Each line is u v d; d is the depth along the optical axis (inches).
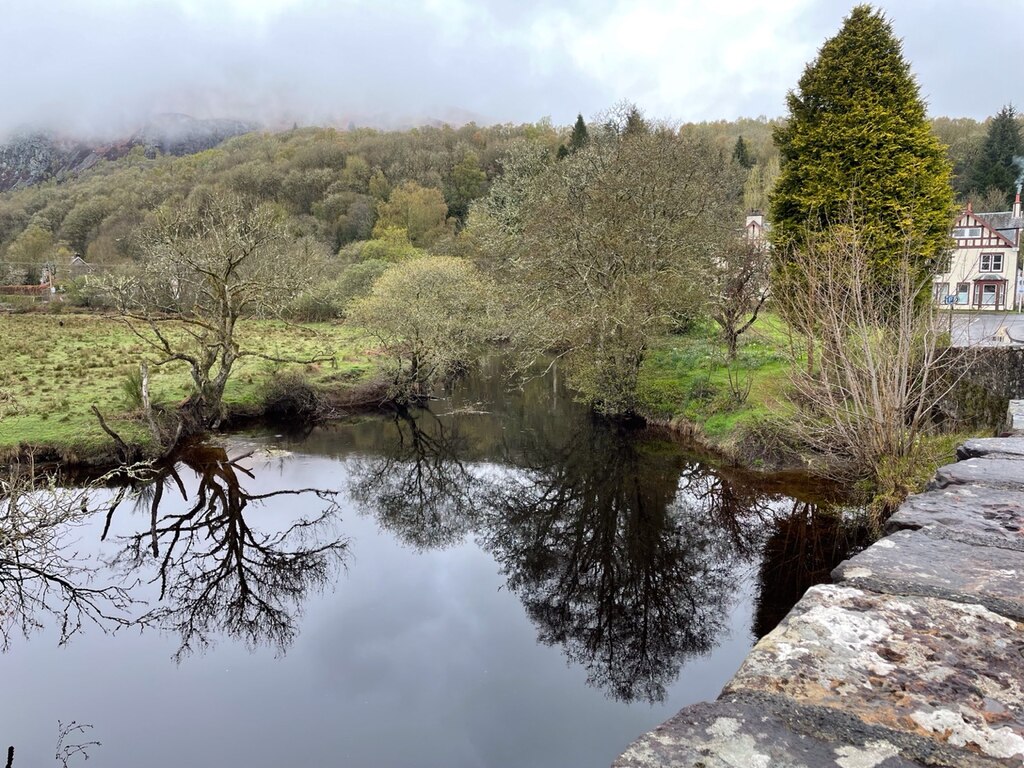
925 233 569.9
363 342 1040.8
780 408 589.0
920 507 90.7
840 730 45.4
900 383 397.7
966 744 43.7
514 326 869.8
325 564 487.8
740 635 363.3
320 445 761.0
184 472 661.3
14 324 1338.6
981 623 58.3
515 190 1433.3
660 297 698.2
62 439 617.3
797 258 480.4
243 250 734.5
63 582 451.8
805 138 625.9
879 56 594.9
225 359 754.2
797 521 459.2
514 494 623.5
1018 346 429.7
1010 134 2064.5
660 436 703.7
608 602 423.2
